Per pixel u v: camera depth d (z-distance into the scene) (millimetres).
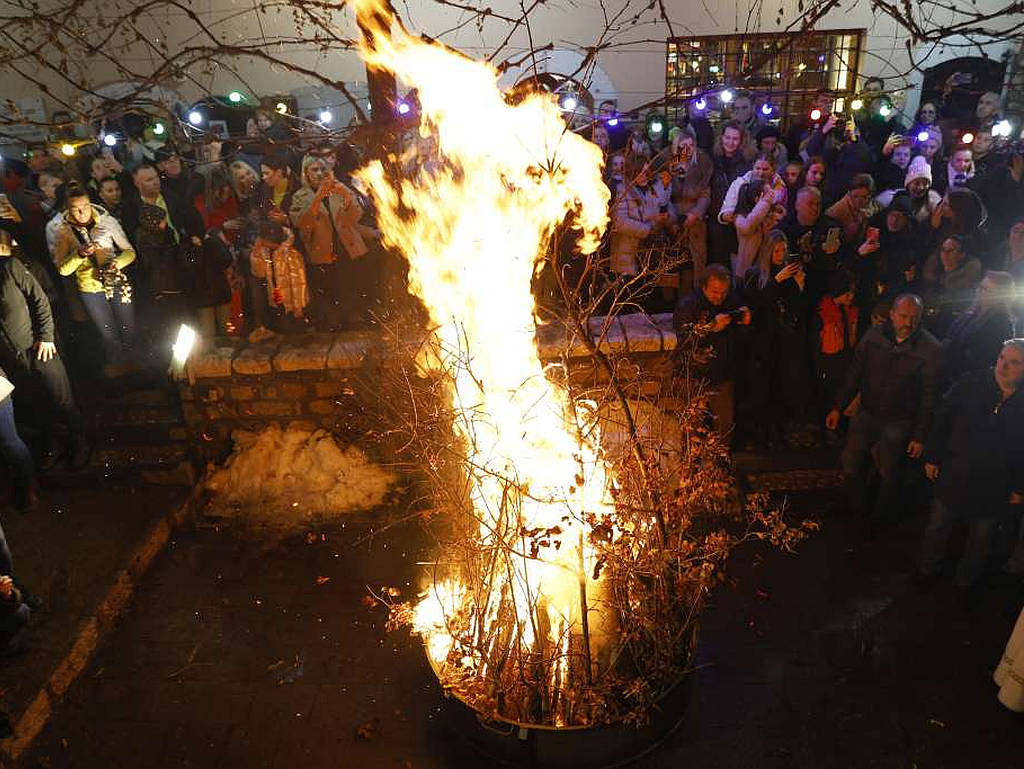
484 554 4293
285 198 7023
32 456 6812
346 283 6930
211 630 5426
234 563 6027
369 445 6602
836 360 6582
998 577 5523
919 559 5410
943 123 9164
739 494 6340
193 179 7602
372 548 6105
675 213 7492
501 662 4145
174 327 7266
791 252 6742
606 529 3912
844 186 8039
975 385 4906
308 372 6555
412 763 4426
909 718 4551
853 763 4312
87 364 7285
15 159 8578
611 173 7109
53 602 5469
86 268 6781
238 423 6762
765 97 9086
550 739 4074
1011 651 4449
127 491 6598
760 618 5297
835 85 10727
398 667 5055
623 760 4203
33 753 4578
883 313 5711
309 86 10523
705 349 5980
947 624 5176
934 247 6758
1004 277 5582
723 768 4312
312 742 4590
